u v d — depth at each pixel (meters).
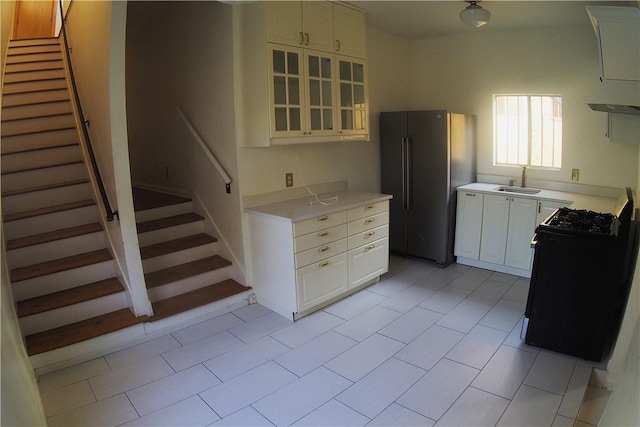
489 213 4.11
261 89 3.07
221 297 3.37
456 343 2.88
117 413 2.25
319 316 3.32
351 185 4.35
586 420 2.15
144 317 3.01
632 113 2.54
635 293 2.33
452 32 4.43
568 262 2.62
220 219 3.72
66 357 2.67
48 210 3.39
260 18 2.98
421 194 4.38
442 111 4.05
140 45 4.36
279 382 2.49
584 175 3.90
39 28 5.79
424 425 2.11
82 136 3.82
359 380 2.49
